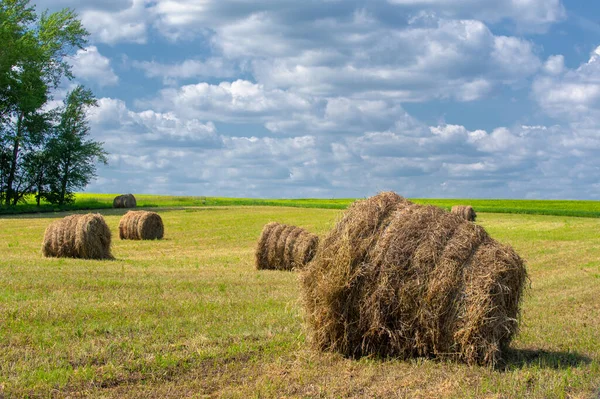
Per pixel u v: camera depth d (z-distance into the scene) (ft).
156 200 220.23
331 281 24.98
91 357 23.07
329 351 25.21
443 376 22.41
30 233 92.99
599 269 56.13
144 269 50.96
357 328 24.97
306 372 22.25
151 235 90.84
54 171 175.73
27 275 42.88
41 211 159.94
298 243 53.98
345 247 24.99
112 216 138.41
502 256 24.67
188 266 55.67
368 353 25.16
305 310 26.08
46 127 171.53
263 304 34.81
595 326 31.32
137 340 25.80
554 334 29.27
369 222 25.41
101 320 29.27
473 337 23.84
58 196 178.29
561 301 38.52
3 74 153.79
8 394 19.15
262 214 148.56
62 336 26.08
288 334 27.63
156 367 22.13
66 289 37.81
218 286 41.47
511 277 24.64
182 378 21.27
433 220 25.49
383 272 24.63
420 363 24.02
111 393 19.62
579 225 118.62
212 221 124.16
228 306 33.96
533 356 25.45
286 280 45.80
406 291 24.47
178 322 29.32
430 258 24.53
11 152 168.04
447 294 24.20
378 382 21.49
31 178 173.47
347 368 23.09
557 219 138.21
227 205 200.34
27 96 159.43
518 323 25.68
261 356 24.14
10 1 159.74
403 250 24.76
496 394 20.31
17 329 26.81
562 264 60.08
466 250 24.70
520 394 20.26
